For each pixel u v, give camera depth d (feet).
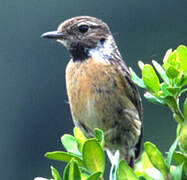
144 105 47.39
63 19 47.78
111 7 48.24
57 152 15.75
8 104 45.98
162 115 47.39
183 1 48.78
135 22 48.42
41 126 47.06
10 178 50.31
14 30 46.98
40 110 46.55
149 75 16.55
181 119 16.29
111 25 48.29
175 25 49.26
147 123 47.42
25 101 45.96
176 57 16.55
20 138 48.55
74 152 17.34
